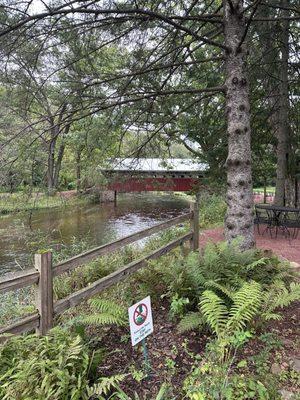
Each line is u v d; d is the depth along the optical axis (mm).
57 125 5023
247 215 4730
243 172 4715
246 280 3463
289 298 2871
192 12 6035
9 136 4824
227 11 4715
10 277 2336
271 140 9617
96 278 4754
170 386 2215
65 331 2463
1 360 2119
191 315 2861
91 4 4199
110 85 5465
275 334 2871
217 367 2162
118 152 6305
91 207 17078
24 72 4453
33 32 4125
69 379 1944
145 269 3912
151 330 2395
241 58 4680
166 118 6098
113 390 2197
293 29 8094
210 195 12242
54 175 5566
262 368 2311
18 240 8086
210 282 2930
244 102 4691
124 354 2631
